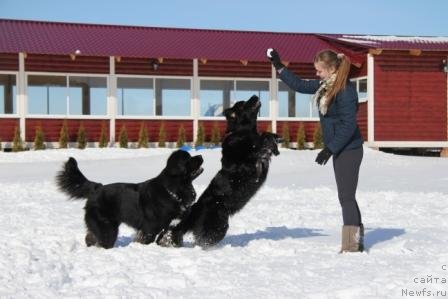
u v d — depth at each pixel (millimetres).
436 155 25609
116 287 4684
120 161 19219
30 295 4484
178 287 4762
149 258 5797
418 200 11039
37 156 21000
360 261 5621
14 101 23156
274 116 25109
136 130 24125
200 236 6672
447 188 13133
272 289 4617
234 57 23688
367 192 12250
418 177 15469
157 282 4836
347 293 4395
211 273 5137
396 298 4297
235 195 6633
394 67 24125
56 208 10078
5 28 24516
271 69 25078
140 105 24250
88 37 24422
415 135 24375
